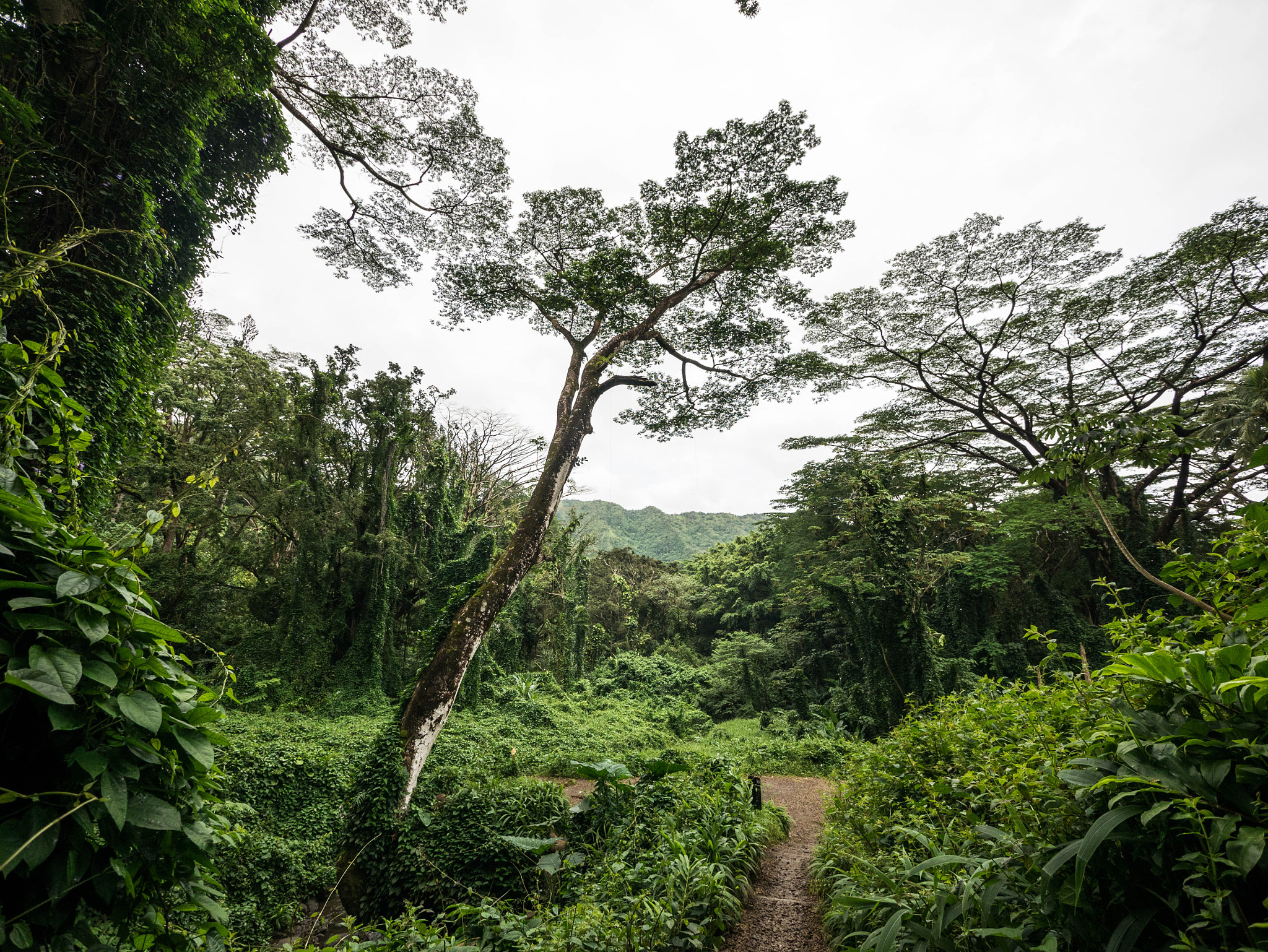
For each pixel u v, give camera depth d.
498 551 29.28
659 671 32.94
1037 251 19.00
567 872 6.48
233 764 10.60
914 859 3.84
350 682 21.95
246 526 24.41
